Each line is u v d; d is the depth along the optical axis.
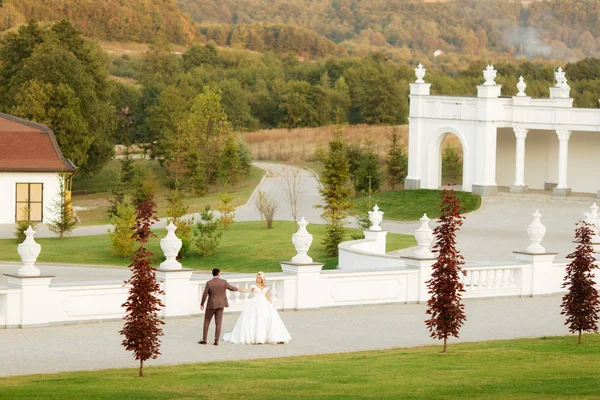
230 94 161.12
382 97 170.12
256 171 113.56
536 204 76.12
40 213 83.12
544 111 78.81
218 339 27.56
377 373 22.72
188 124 106.50
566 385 20.77
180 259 61.97
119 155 141.50
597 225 42.22
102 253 64.06
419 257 35.12
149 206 23.52
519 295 37.50
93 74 119.25
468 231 65.31
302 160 126.12
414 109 84.12
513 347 26.97
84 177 113.12
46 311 29.28
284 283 32.91
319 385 21.11
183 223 63.22
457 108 81.69
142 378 22.17
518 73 195.38
